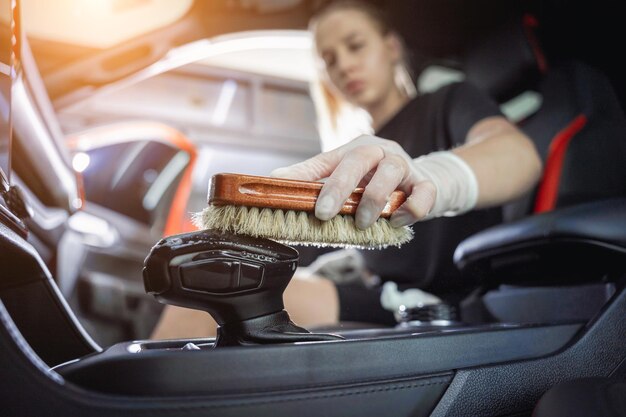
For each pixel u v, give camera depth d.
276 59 2.82
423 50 1.61
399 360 0.33
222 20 1.39
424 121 1.17
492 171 0.68
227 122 2.92
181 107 2.81
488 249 0.64
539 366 0.38
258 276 0.33
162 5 1.25
